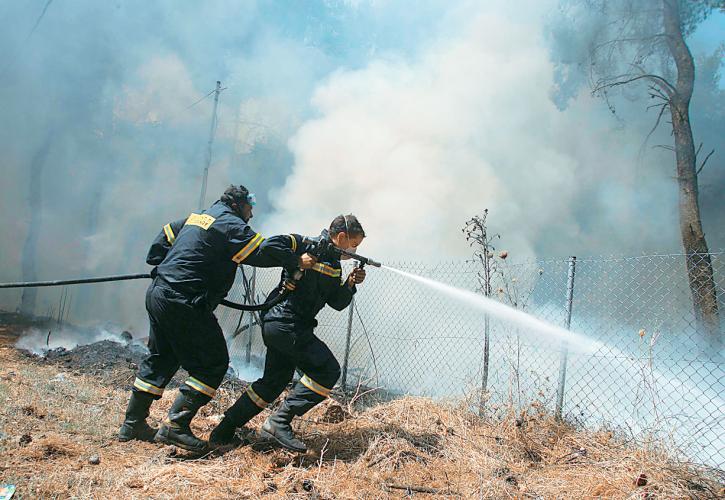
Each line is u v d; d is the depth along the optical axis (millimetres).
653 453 3561
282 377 3949
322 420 4637
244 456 3727
